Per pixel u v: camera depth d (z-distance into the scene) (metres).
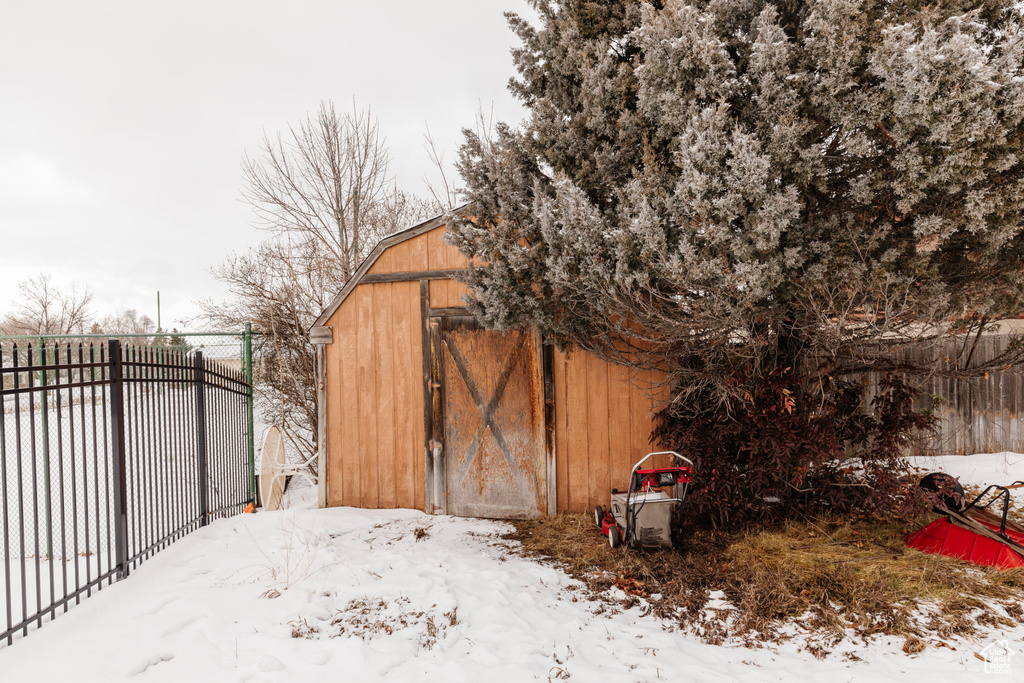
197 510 6.41
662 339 5.45
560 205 4.52
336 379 7.13
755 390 5.17
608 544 5.43
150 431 5.11
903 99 3.25
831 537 5.19
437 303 6.85
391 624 3.76
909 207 3.53
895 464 5.54
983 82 3.06
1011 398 8.02
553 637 3.67
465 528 6.27
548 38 5.00
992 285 3.98
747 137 3.46
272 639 3.48
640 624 3.93
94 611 3.79
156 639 3.42
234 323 9.51
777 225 3.59
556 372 6.61
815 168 3.66
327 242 12.21
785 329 5.11
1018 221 3.44
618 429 6.52
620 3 4.69
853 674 3.18
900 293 4.10
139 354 4.98
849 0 3.38
